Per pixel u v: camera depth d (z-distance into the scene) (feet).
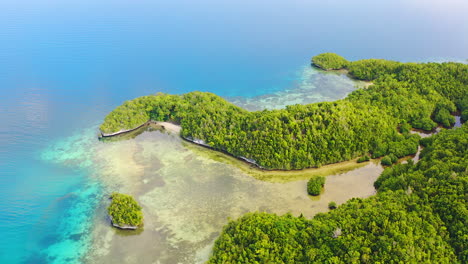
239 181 352.08
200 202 325.01
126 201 310.04
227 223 299.79
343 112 386.32
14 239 292.61
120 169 377.91
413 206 257.55
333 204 310.86
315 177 338.75
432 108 437.99
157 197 333.21
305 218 284.00
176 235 289.12
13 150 417.28
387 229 237.04
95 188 350.02
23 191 347.97
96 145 426.10
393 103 432.25
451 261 222.07
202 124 414.62
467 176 267.80
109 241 286.66
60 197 339.57
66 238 291.58
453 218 244.01
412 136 387.55
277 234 250.16
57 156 405.18
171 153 403.95
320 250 232.32
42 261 271.08
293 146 361.10
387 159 358.84
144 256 270.26
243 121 400.06
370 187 336.70
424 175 291.17
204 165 379.55
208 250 273.54
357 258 221.46
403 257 214.69
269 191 336.49
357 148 372.58
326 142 363.15
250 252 241.35
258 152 366.02
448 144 324.60
